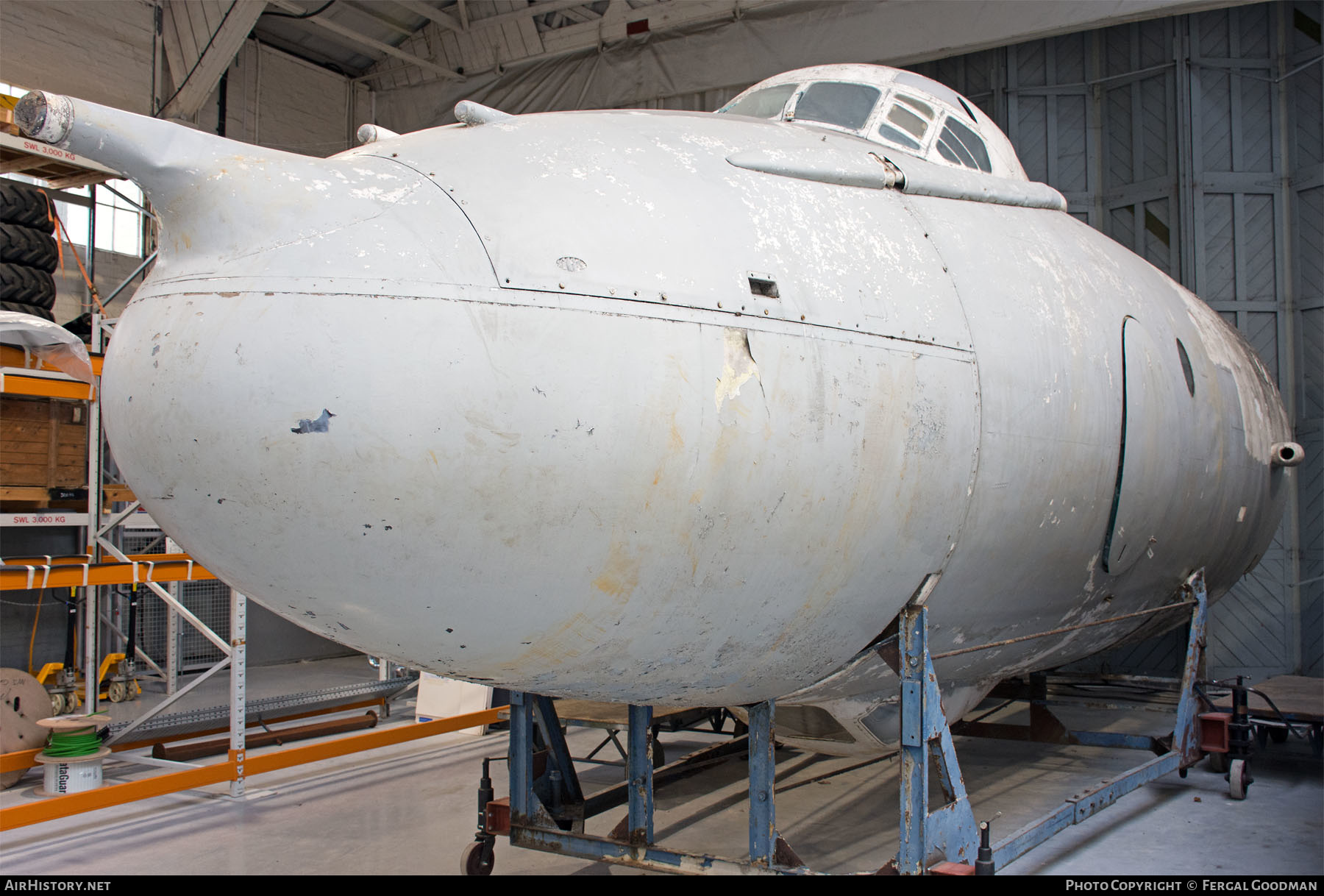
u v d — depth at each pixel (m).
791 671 2.89
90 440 6.12
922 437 2.73
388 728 6.23
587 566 2.29
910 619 2.96
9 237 6.84
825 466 2.51
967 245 3.25
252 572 2.32
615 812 4.56
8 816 3.84
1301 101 7.74
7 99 6.34
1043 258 3.55
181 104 9.32
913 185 3.30
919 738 2.90
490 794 3.62
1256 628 7.89
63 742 4.75
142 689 7.92
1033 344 3.19
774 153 2.93
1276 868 3.74
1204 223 7.92
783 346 2.46
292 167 2.30
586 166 2.53
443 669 2.59
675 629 2.51
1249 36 7.88
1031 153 8.59
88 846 4.01
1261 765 5.38
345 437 2.08
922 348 2.80
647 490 2.26
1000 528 3.06
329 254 2.16
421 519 2.14
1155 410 3.74
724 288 2.43
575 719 4.76
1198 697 4.80
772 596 2.58
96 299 6.57
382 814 4.44
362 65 11.36
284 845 4.00
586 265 2.29
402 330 2.11
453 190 2.36
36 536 7.95
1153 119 8.12
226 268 2.18
